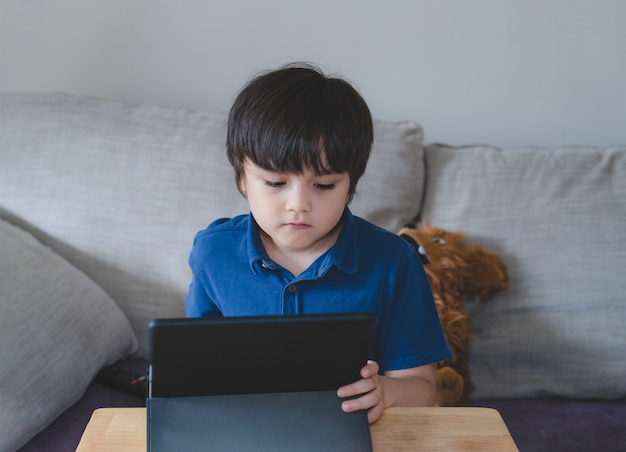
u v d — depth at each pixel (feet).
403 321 3.46
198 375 2.47
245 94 3.05
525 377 5.00
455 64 6.04
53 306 4.29
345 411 2.59
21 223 5.06
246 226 3.49
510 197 5.18
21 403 3.79
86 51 6.06
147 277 4.99
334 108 2.89
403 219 5.23
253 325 2.37
